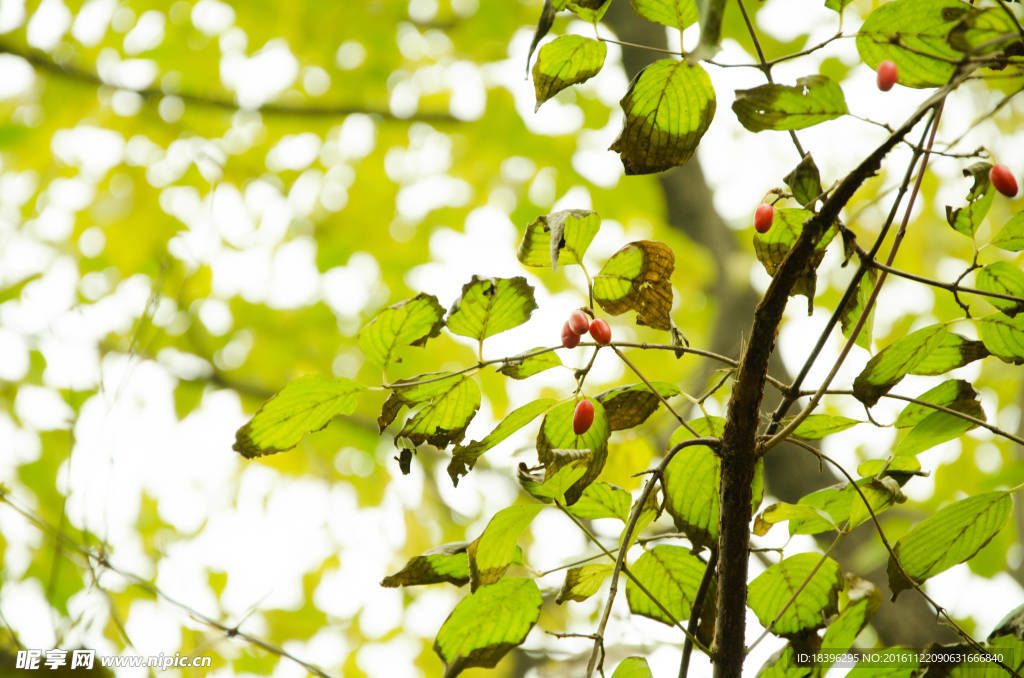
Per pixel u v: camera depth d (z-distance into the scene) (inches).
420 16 197.5
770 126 77.3
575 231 77.5
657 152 77.7
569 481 78.0
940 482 165.8
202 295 194.2
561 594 80.1
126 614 127.5
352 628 196.7
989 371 168.9
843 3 77.2
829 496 80.4
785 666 80.6
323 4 194.7
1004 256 167.0
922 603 108.3
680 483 78.7
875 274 78.6
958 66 75.4
